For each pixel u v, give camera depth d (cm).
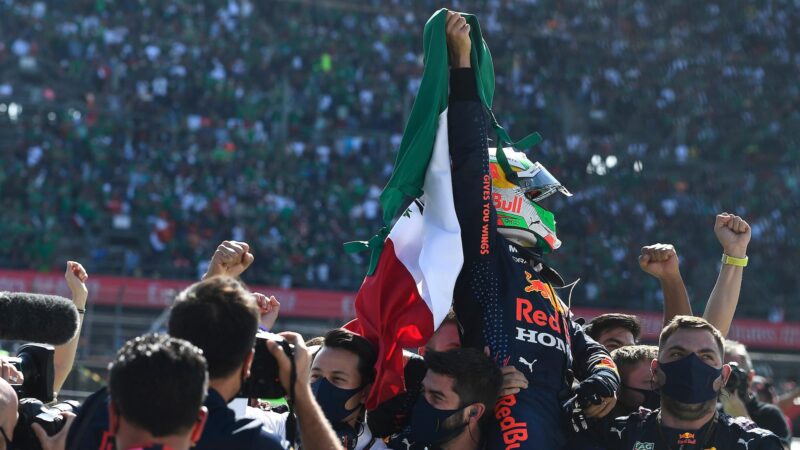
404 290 363
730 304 448
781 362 1909
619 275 2267
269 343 282
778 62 2998
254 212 2253
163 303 1870
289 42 2741
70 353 422
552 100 2809
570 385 365
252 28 2766
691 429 348
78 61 2561
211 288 268
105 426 269
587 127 2827
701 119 2845
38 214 2123
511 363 350
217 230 2184
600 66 2928
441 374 337
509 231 376
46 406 321
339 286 2092
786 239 2478
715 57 2991
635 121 2845
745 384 544
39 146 2278
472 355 338
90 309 1823
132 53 2598
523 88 2814
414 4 2959
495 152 383
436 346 395
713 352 344
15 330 350
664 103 2873
